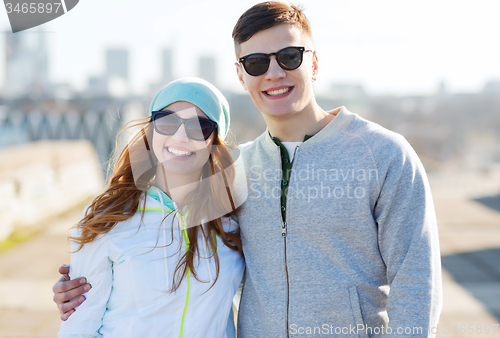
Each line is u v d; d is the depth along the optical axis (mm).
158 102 1363
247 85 1352
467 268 4137
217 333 1304
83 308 1236
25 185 5695
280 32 1288
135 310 1245
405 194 1217
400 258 1210
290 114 1317
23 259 4359
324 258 1280
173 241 1301
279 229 1323
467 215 6773
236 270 1395
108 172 1454
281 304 1300
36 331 2812
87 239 1241
